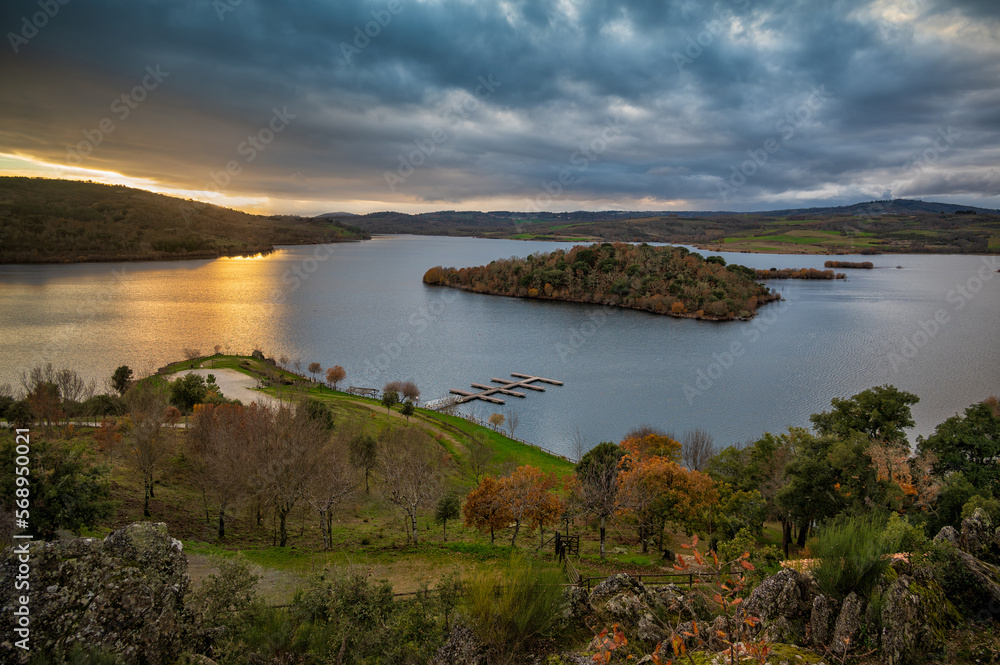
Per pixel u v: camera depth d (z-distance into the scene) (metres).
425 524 40.38
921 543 12.88
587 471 39.84
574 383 113.00
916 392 97.75
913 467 33.47
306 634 16.28
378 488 47.41
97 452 42.16
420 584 21.08
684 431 86.69
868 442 32.53
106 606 12.39
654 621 14.81
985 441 34.34
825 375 112.62
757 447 43.38
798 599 12.16
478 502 34.38
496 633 14.36
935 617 10.91
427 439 62.75
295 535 35.38
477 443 66.75
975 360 118.56
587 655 13.24
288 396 74.25
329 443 45.22
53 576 12.23
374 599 17.50
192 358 100.81
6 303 158.00
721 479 44.34
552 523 35.25
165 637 13.05
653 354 135.00
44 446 26.53
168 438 43.09
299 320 164.75
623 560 29.12
